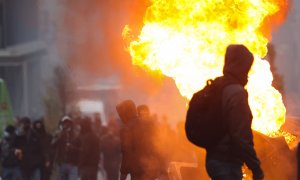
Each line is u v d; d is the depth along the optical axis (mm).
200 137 8312
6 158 23594
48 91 36500
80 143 21906
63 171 22188
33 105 53500
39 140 23750
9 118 32688
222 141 8289
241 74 8406
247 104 8250
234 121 8172
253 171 8234
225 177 8266
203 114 8305
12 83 51969
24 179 23812
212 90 8328
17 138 23578
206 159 8414
